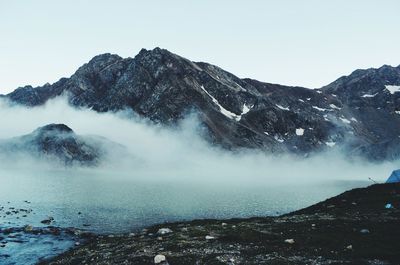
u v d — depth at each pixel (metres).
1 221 68.06
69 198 107.31
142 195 123.81
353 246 35.12
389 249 33.53
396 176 74.75
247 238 41.72
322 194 146.50
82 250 45.31
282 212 96.19
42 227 64.31
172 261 33.88
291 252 34.75
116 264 34.91
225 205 107.19
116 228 67.44
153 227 63.50
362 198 63.38
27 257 45.16
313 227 44.97
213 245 39.72
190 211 93.50
